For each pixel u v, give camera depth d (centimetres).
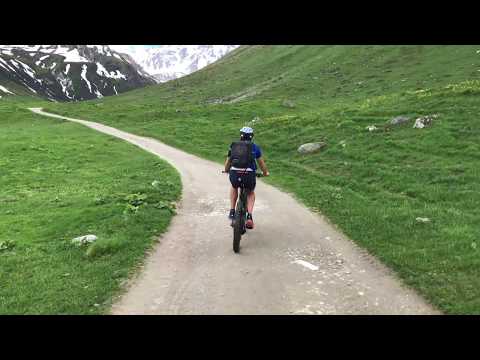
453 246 1045
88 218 1518
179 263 1071
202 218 1538
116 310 822
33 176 2941
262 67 13125
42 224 1559
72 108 8925
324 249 1148
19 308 840
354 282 920
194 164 3177
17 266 1095
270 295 869
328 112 4203
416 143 2473
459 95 3322
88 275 991
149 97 15612
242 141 1166
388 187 1895
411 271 940
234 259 1090
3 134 5397
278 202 1777
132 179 2559
